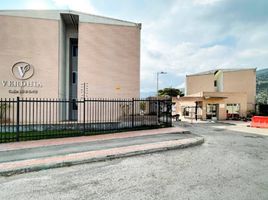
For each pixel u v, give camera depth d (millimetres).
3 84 14398
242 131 16906
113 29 16969
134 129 13812
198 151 8812
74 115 17562
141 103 16719
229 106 31656
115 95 16656
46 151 7922
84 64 16188
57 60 15375
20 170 5949
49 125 12625
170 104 16094
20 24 14836
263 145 10547
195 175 5688
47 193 4500
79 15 16156
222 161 7191
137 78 17312
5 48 14516
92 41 16422
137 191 4609
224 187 4863
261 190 4707
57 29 15453
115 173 5848
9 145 8852
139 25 17672
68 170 6152
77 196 4348
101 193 4500
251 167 6523
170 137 11406
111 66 16750
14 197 4301
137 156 7875
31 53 14945
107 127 13344
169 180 5293
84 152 7844
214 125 22438
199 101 31000
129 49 17281
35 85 14922
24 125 12531
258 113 34750
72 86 18359
